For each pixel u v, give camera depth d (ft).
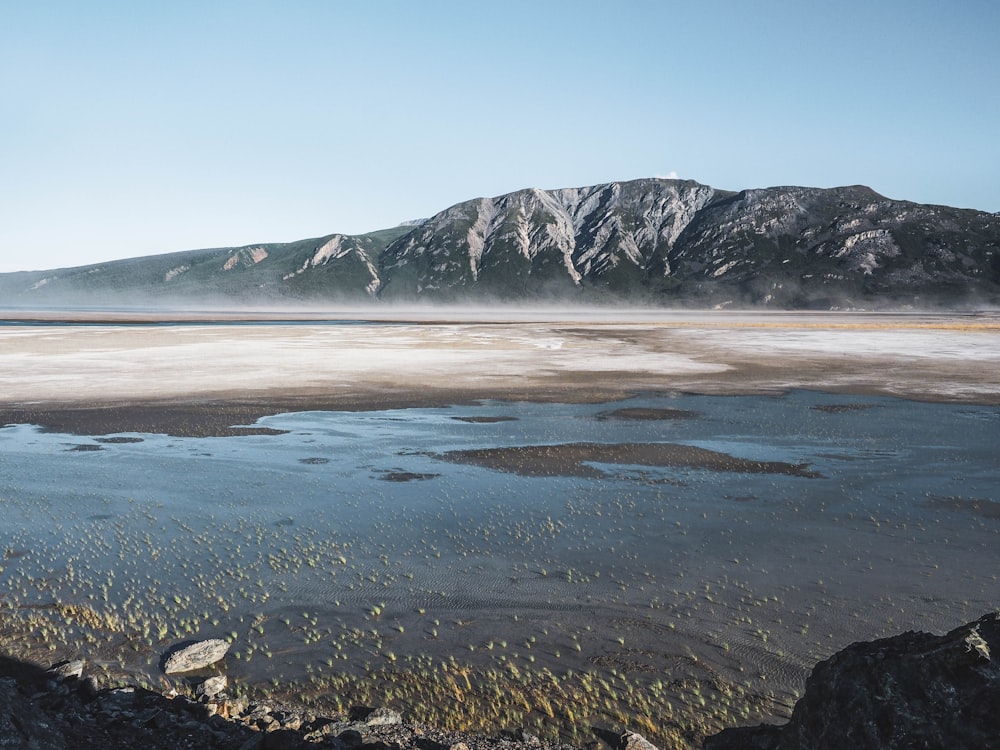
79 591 40.32
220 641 33.53
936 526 52.03
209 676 31.35
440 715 28.35
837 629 35.70
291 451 76.74
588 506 57.21
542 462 72.28
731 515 54.90
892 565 44.34
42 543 48.08
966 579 42.09
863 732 16.21
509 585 41.52
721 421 95.91
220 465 70.38
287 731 24.56
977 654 15.44
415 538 49.60
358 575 42.93
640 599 39.45
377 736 26.07
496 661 32.73
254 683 30.81
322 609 38.22
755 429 90.07
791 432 88.12
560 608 38.40
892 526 52.06
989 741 14.25
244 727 26.35
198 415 97.55
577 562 45.09
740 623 36.47
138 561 45.01
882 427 91.76
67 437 82.94
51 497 59.00
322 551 46.98
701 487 62.95
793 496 59.98
